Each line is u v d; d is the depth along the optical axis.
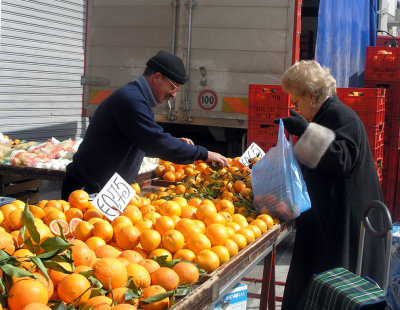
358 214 3.20
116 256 2.09
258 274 5.00
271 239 2.80
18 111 7.66
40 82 8.00
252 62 6.73
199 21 6.86
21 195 5.50
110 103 3.32
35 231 1.73
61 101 8.45
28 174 4.47
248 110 6.13
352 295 2.45
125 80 7.32
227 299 2.79
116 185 2.66
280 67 6.63
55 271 1.69
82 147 3.54
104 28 7.33
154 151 3.26
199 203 2.93
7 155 4.61
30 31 7.72
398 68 6.99
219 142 8.05
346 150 2.99
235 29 6.73
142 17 7.12
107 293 1.72
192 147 3.34
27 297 1.46
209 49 6.86
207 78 6.91
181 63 3.38
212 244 2.38
